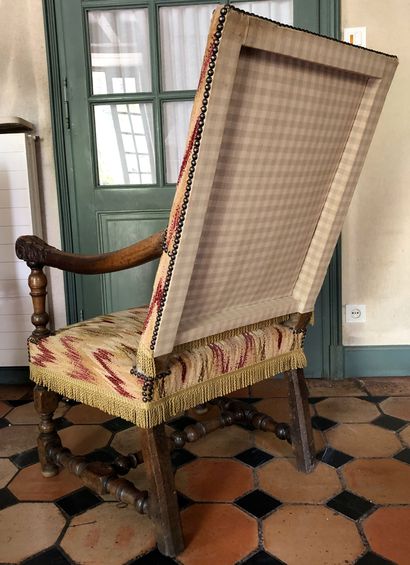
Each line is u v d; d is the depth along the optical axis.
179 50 2.15
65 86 2.13
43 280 1.36
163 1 2.07
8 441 1.74
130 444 1.70
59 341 1.28
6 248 2.11
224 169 1.02
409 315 2.23
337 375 2.24
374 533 1.23
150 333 1.04
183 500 1.37
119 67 2.17
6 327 2.18
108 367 1.15
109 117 2.19
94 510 1.35
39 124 2.19
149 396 1.08
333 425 1.79
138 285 2.23
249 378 1.29
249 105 0.99
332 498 1.37
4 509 1.36
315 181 1.24
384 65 1.19
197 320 1.16
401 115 2.10
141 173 2.23
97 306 2.25
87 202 2.20
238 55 0.89
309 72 1.06
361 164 1.30
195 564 1.14
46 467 1.50
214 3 2.09
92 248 2.22
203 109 0.89
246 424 1.60
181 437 1.42
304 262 1.36
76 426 1.83
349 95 1.19
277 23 0.93
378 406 1.94
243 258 1.16
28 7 2.13
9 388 2.23
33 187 2.14
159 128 2.15
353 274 2.21
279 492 1.40
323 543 1.20
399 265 2.20
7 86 2.17
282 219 1.20
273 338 1.33
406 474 1.48
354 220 2.17
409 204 2.16
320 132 1.17
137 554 1.18
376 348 2.23
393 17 2.04
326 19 2.05
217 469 1.53
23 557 1.18
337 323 2.21
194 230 0.98
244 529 1.25
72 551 1.20
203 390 1.18
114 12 2.14
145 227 2.21
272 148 1.07
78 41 2.11
